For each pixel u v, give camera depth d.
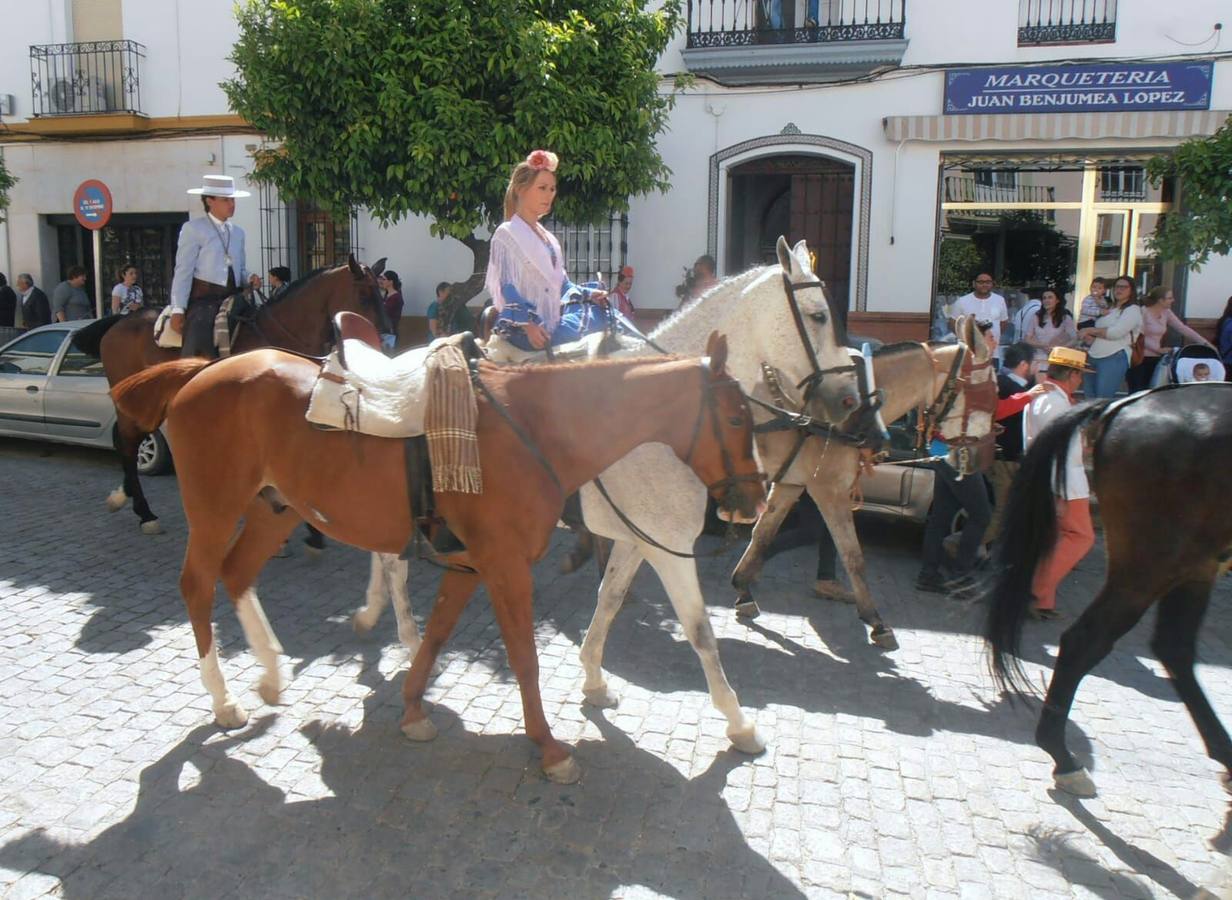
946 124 11.02
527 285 4.22
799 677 4.88
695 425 3.48
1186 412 3.68
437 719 4.29
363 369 3.76
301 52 8.65
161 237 14.51
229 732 4.11
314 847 3.31
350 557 6.79
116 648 5.00
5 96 14.35
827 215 12.17
